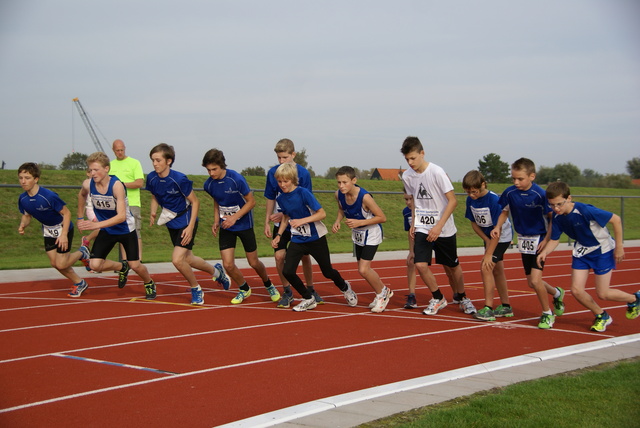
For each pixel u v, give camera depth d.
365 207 7.32
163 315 7.15
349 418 3.59
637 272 12.12
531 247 6.63
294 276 7.39
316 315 7.25
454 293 7.64
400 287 10.02
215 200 7.85
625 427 3.36
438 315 7.33
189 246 7.93
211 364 4.93
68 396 4.09
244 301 8.30
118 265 8.37
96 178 7.64
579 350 5.32
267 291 9.16
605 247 6.22
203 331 6.24
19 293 8.84
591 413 3.59
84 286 8.59
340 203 7.52
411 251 7.80
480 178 7.05
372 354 5.29
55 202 7.97
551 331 6.34
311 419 3.57
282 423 3.51
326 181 26.28
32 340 5.80
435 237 6.96
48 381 4.45
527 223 6.62
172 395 4.12
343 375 4.62
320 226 7.43
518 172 6.46
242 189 7.73
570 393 3.97
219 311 7.48
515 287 10.01
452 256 7.36
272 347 5.54
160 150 7.64
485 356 5.22
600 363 4.89
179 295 8.79
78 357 5.15
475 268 13.02
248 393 4.17
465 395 4.04
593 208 6.07
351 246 17.97
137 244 8.20
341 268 12.56
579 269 6.30
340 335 6.08
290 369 4.79
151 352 5.33
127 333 6.12
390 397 3.99
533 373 4.58
